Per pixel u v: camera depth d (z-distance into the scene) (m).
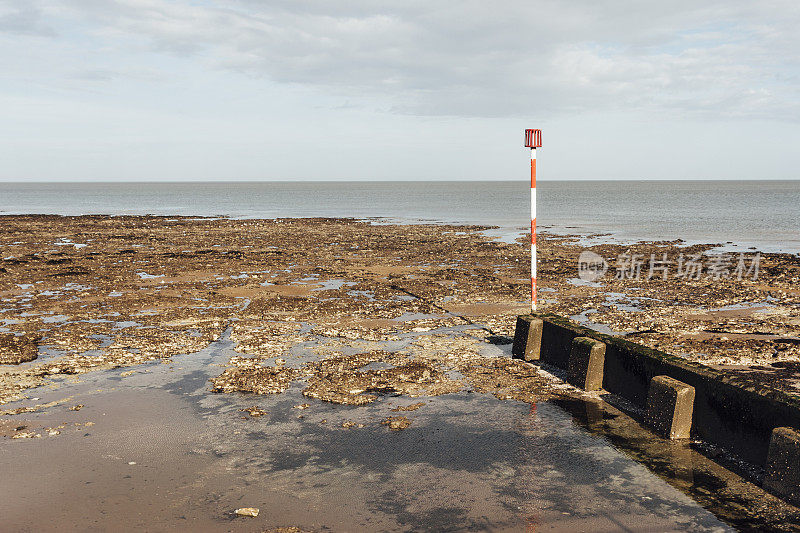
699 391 8.06
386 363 11.90
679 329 15.07
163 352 12.75
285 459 7.56
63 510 6.32
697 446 7.83
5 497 6.61
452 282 23.30
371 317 16.58
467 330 14.74
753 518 6.06
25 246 38.56
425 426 8.62
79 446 7.98
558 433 8.31
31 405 9.58
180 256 32.47
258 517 6.16
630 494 6.57
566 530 5.86
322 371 11.34
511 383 10.58
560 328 11.38
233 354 12.65
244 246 38.84
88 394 10.12
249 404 9.62
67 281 23.66
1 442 8.12
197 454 7.72
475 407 9.40
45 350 13.07
